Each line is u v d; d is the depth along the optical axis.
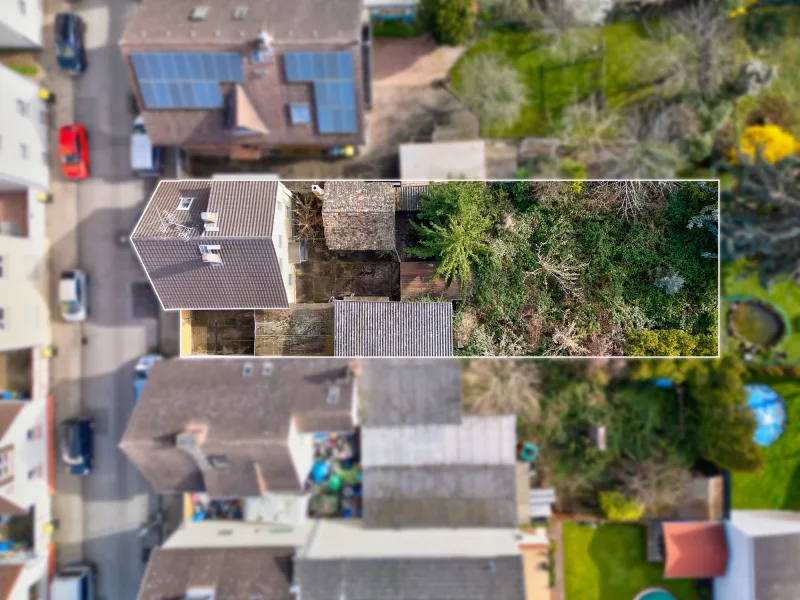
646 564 23.09
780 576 20.11
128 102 22.33
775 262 19.89
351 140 20.31
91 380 22.73
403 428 21.66
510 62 22.06
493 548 20.34
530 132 22.03
